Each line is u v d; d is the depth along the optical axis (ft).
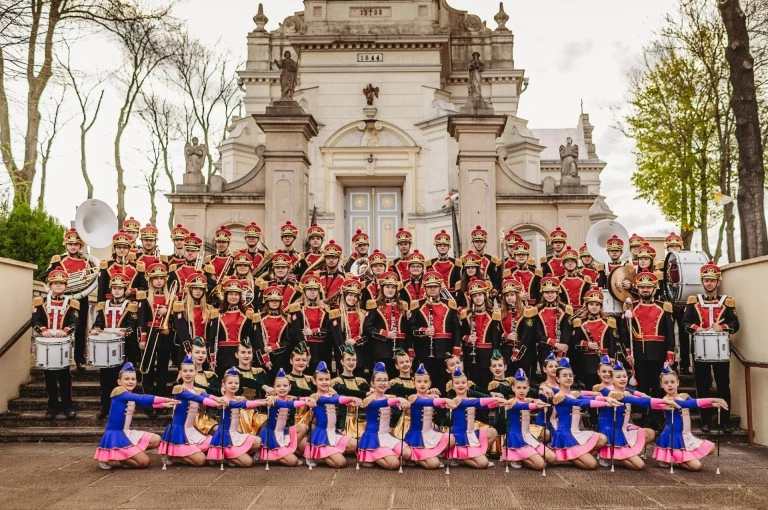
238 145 82.64
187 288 31.32
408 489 22.67
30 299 37.06
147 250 37.96
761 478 24.30
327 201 71.82
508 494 22.08
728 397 31.71
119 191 97.19
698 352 31.22
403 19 74.95
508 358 32.22
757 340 31.48
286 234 38.01
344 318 31.55
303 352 28.43
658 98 77.97
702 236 77.00
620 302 35.83
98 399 34.04
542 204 51.75
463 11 88.58
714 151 74.95
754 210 38.04
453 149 69.82
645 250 36.63
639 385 32.24
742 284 32.91
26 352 36.47
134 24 74.49
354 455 27.55
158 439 26.43
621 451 25.45
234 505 20.81
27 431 31.17
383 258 33.06
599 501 21.29
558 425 26.37
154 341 31.78
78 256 37.01
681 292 34.37
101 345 30.81
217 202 51.55
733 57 38.81
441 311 31.35
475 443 25.80
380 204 74.02
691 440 25.71
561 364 26.86
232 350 30.50
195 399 25.99
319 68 73.72
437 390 26.61
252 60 87.71
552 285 32.09
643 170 80.12
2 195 62.85
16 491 22.50
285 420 26.32
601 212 104.68
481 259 37.58
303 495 21.90
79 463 26.58
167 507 20.67
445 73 79.51
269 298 31.27
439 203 70.18
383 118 73.00
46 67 63.21
